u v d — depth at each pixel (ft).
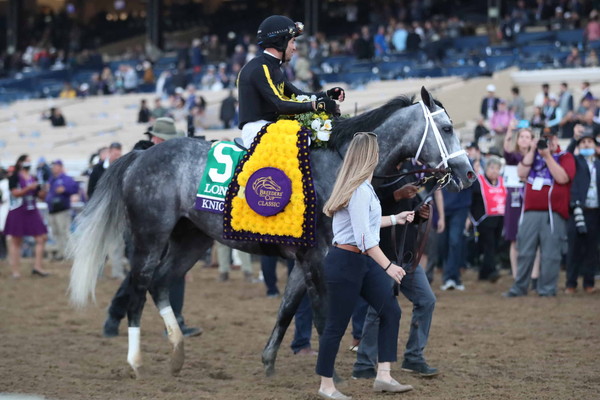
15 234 53.06
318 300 23.98
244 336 32.83
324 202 24.04
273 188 24.32
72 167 79.92
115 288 47.93
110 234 27.20
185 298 43.47
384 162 24.76
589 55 83.20
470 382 24.59
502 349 29.43
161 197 26.22
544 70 82.23
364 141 21.18
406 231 24.08
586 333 32.09
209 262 58.90
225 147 26.02
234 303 41.60
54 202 58.54
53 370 26.55
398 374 25.46
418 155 24.71
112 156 41.42
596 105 66.49
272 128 24.97
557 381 24.73
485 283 46.44
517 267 41.27
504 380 24.86
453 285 44.04
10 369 26.66
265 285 46.47
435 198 43.55
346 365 27.12
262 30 25.75
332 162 24.43
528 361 27.50
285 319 25.21
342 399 21.83
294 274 25.08
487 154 47.60
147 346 30.71
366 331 25.11
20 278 53.06
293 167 24.31
